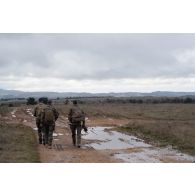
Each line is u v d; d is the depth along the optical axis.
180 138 20.09
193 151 16.91
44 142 18.78
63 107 59.97
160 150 17.48
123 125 32.53
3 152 14.95
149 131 25.00
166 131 23.09
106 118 41.94
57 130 27.48
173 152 16.84
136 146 19.00
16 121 36.72
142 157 15.31
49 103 18.45
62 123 35.28
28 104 85.19
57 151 16.67
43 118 18.14
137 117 44.03
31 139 20.44
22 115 46.06
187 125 27.44
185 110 56.00
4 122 31.45
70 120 18.52
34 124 33.78
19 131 24.39
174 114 47.88
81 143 20.09
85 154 15.91
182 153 16.58
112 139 22.31
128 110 59.09
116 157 15.23
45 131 18.69
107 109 59.84
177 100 111.88
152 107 71.75
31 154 14.94
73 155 15.54
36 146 17.98
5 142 17.91
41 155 15.27
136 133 25.62
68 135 24.28
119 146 19.00
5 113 47.16
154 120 39.75
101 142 20.72
